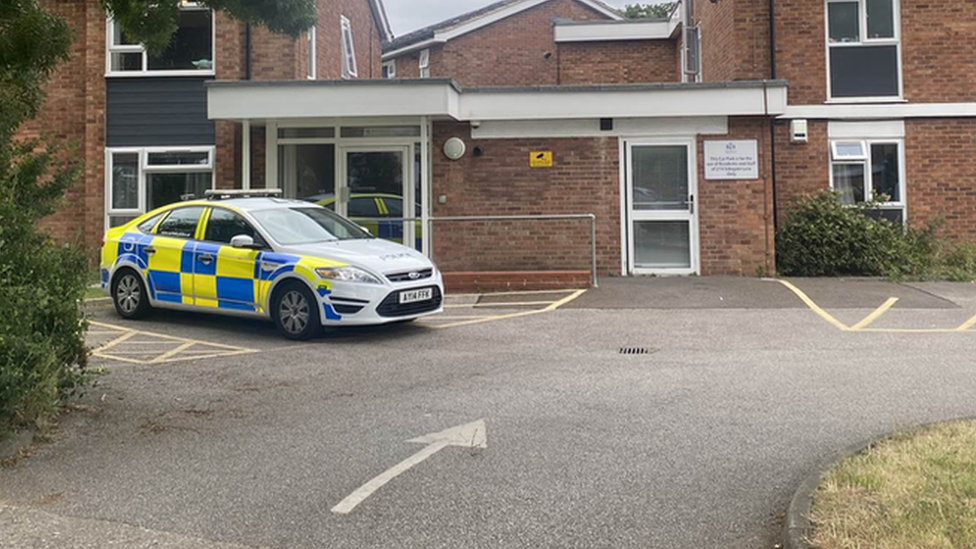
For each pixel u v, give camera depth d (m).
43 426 5.46
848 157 14.91
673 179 13.77
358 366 7.68
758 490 4.44
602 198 13.83
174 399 6.48
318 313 8.83
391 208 14.11
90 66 15.18
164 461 4.98
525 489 4.48
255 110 12.99
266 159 14.20
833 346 8.43
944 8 14.98
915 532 3.57
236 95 13.02
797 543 3.54
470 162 13.96
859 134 15.05
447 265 13.88
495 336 9.17
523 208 13.91
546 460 4.95
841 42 15.14
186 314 10.82
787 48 15.20
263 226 9.47
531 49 25.02
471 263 13.86
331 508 4.23
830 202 14.35
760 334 9.11
